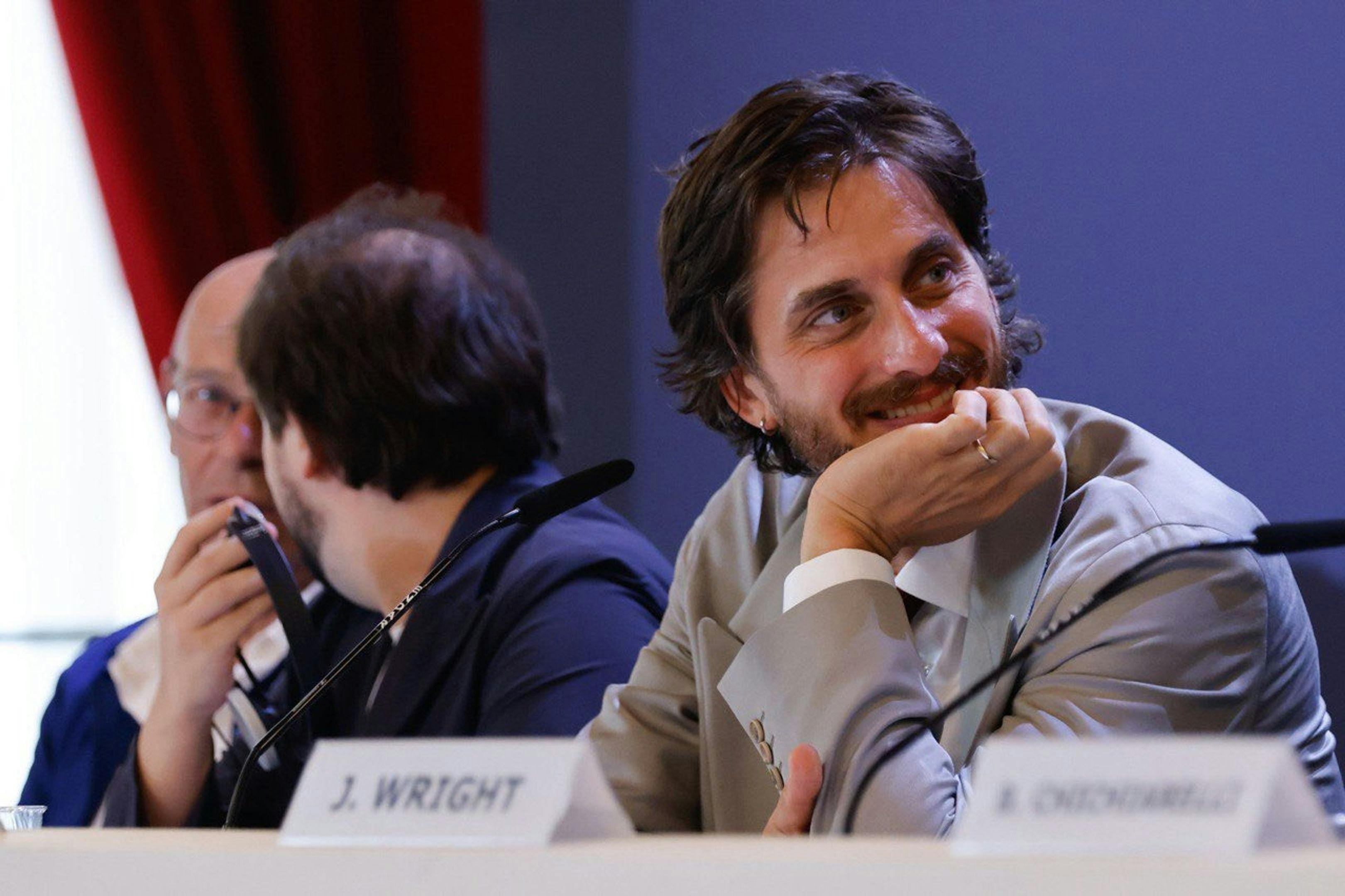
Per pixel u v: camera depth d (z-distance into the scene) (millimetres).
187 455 8789
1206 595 4844
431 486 7395
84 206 15211
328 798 2625
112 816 7371
